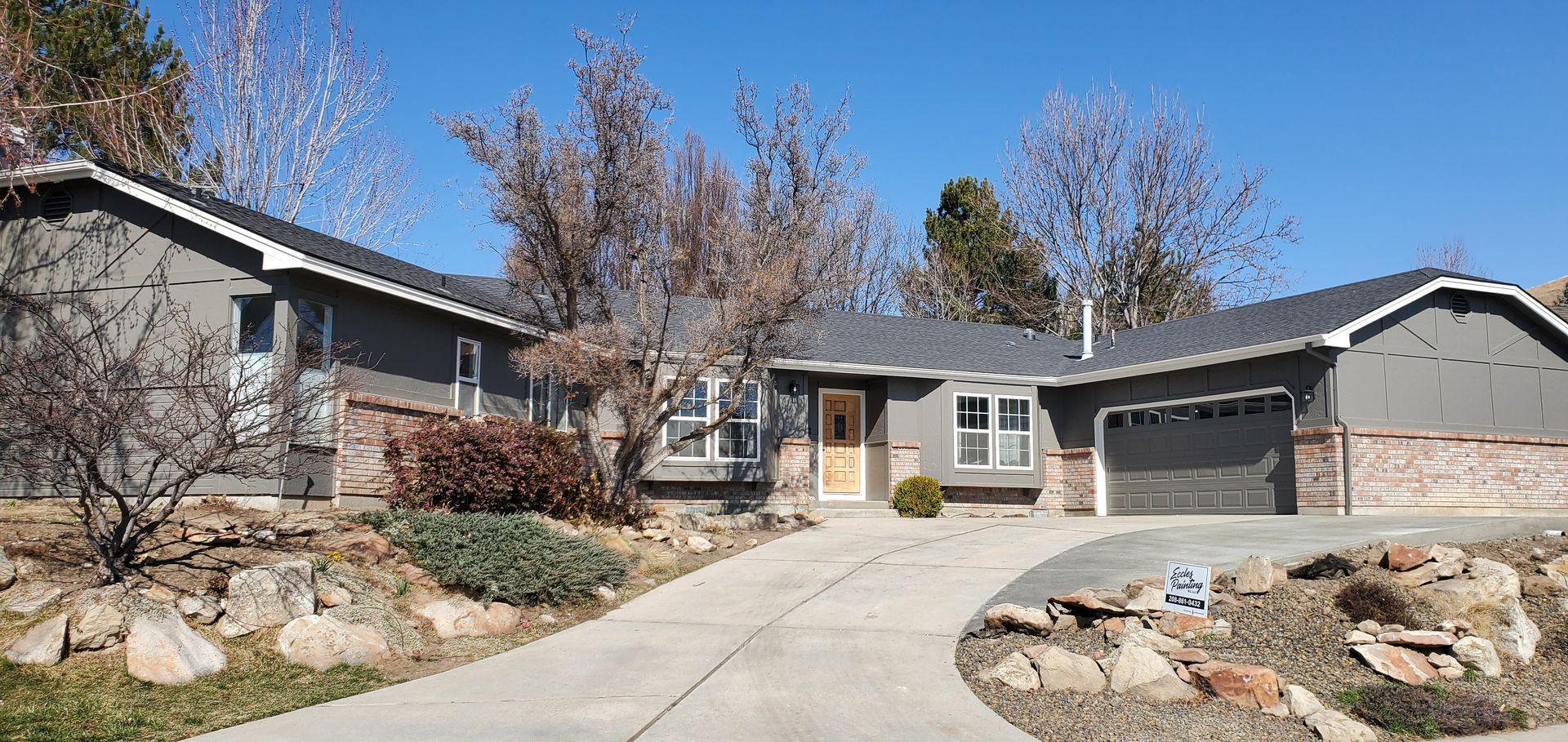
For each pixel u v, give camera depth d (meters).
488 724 7.73
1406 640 9.71
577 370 15.10
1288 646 9.74
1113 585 11.91
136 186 14.74
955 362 24.59
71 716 7.66
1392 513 19.30
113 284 15.12
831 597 12.27
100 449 9.42
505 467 14.04
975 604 11.63
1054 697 8.72
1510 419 21.22
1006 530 17.56
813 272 17.25
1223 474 21.52
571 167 15.02
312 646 9.46
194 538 11.24
